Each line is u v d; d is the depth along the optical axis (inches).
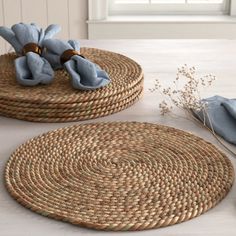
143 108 51.3
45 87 50.3
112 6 103.9
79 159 41.3
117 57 59.0
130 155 41.9
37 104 47.6
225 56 65.2
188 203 35.6
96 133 44.9
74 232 33.5
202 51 66.9
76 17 100.5
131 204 35.5
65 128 45.5
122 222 33.6
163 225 33.8
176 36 101.7
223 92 54.3
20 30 56.0
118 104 50.1
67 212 34.6
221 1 105.3
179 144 43.3
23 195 36.4
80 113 48.4
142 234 33.3
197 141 43.6
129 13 104.6
